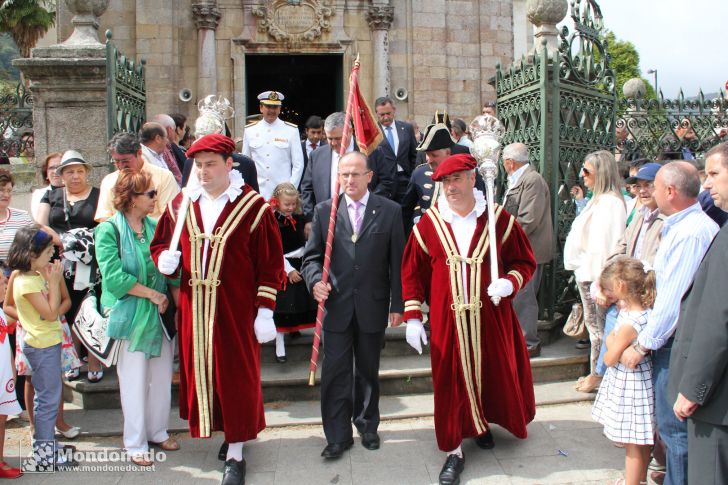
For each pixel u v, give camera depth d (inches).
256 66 599.5
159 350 178.5
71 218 223.8
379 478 171.0
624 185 319.0
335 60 555.2
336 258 181.0
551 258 235.8
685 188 147.1
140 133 238.5
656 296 151.0
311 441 192.7
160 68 505.7
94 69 263.1
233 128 511.8
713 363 120.7
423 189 241.4
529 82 261.7
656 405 149.6
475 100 540.4
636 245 194.5
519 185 233.1
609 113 286.7
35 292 172.6
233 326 166.7
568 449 184.7
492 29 541.0
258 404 170.1
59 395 179.9
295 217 234.1
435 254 173.9
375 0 517.0
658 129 353.4
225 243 166.9
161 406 186.1
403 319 176.1
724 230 123.5
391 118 283.4
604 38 284.4
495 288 163.0
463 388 170.6
